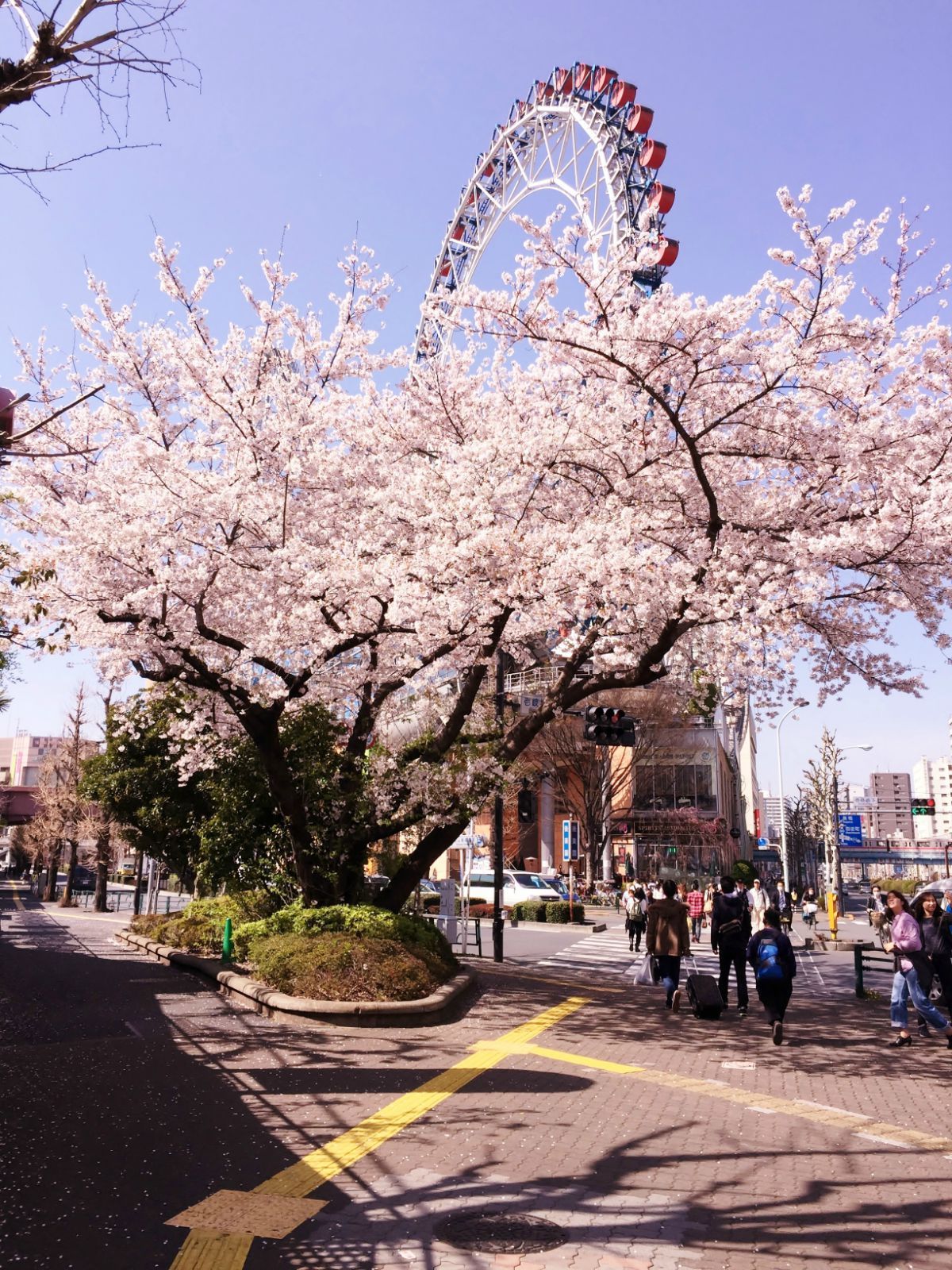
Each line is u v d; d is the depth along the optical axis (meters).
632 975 18.20
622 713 20.61
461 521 12.31
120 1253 4.58
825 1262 4.68
